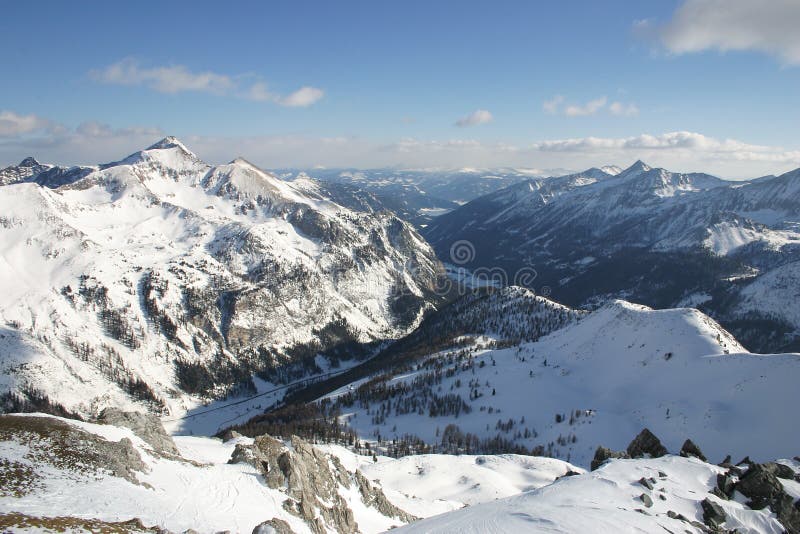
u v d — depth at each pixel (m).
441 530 60.97
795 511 65.50
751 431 187.75
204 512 62.00
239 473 80.56
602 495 67.06
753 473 70.50
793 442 174.38
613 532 55.41
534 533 55.69
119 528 48.75
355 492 105.56
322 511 83.56
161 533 51.16
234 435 151.50
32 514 46.62
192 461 82.62
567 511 61.06
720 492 69.75
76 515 49.12
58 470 58.75
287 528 62.28
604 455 99.81
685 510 63.94
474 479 156.12
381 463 169.12
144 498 59.56
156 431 94.75
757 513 64.50
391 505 112.81
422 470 163.75
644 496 65.12
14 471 55.34
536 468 169.00
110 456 66.38
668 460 81.44
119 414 91.50
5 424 66.44
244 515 65.19
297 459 94.19
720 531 60.53
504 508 66.19
